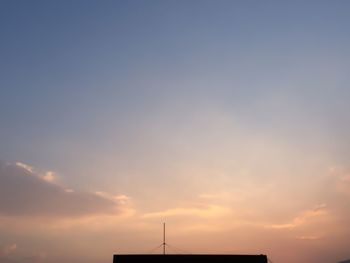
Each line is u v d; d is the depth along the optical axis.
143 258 55.06
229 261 56.16
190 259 55.66
